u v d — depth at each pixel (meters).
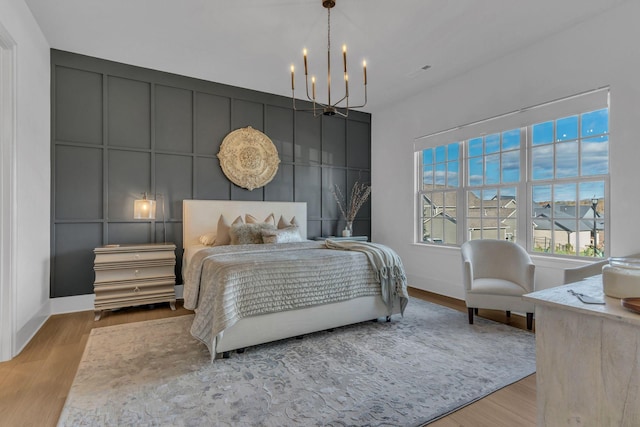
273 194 4.94
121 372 2.24
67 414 1.77
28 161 2.88
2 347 2.43
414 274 4.93
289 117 5.09
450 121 4.36
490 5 2.79
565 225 3.28
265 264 2.66
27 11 2.83
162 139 4.16
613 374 0.96
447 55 3.69
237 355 2.52
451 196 4.47
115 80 3.90
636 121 2.71
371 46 3.48
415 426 1.69
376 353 2.56
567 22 3.05
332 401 1.90
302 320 2.78
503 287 3.13
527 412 1.82
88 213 3.76
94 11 2.90
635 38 2.71
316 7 2.83
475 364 2.38
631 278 1.06
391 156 5.39
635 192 2.72
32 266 2.97
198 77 4.32
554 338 1.10
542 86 3.36
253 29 3.18
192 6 2.82
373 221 5.78
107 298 3.42
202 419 1.73
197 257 3.21
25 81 2.79
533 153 3.55
